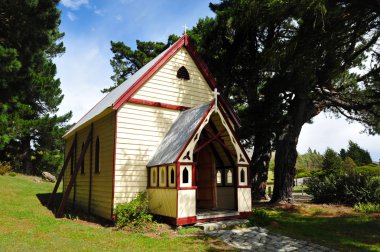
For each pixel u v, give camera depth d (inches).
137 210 495.5
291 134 784.3
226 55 868.6
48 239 385.1
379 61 622.8
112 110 548.1
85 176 708.7
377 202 749.3
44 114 1485.0
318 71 652.7
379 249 392.8
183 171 484.7
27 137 1401.3
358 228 522.9
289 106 835.4
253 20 669.9
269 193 1229.7
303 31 564.1
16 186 942.4
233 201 553.9
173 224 467.2
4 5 1024.9
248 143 1126.4
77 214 639.1
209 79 674.2
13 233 408.2
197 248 360.8
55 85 1433.3
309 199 956.6
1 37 1143.0
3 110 1151.0
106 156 573.6
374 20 539.5
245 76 897.5
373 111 797.2
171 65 633.6
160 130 594.2
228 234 429.1
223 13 820.6
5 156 1391.5
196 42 924.0
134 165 550.0
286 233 454.3
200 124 497.7
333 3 489.7
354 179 807.1
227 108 674.2
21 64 1074.1
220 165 586.6
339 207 747.4
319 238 441.4
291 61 613.6
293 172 779.4
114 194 520.7
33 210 631.8
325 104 839.7
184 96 638.5
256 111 804.0
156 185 524.1
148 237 410.3
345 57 604.1
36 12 1067.9
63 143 1531.7
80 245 359.6
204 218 488.7
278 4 544.7
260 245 386.3
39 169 1487.5
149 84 594.6
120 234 426.6
